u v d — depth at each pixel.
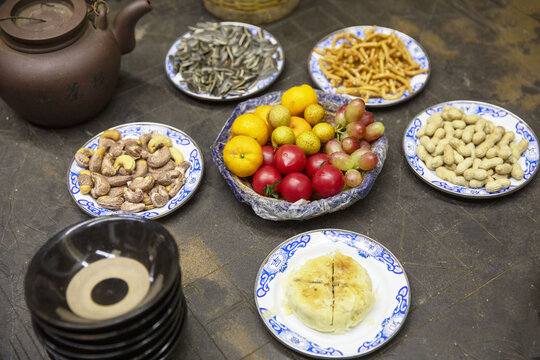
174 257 0.73
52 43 1.12
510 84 1.33
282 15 1.52
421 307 0.95
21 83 1.14
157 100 1.34
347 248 0.99
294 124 1.09
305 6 1.56
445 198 1.11
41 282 0.74
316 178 1.00
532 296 0.96
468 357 0.89
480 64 1.38
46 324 0.68
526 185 1.11
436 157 1.11
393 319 0.90
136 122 1.27
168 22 1.54
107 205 1.06
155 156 1.13
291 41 1.47
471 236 1.05
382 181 1.14
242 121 1.06
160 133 1.21
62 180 1.19
